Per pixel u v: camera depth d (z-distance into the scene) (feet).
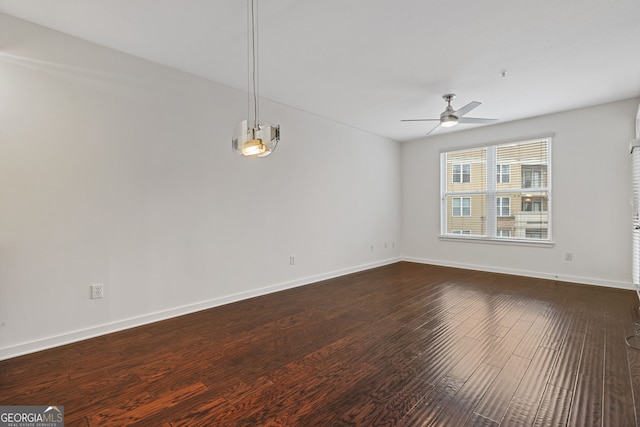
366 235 18.31
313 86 11.78
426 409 5.56
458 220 18.76
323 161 15.66
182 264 10.55
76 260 8.48
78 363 7.24
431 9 7.26
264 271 13.00
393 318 10.15
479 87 11.84
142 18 7.63
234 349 7.98
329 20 7.71
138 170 9.57
